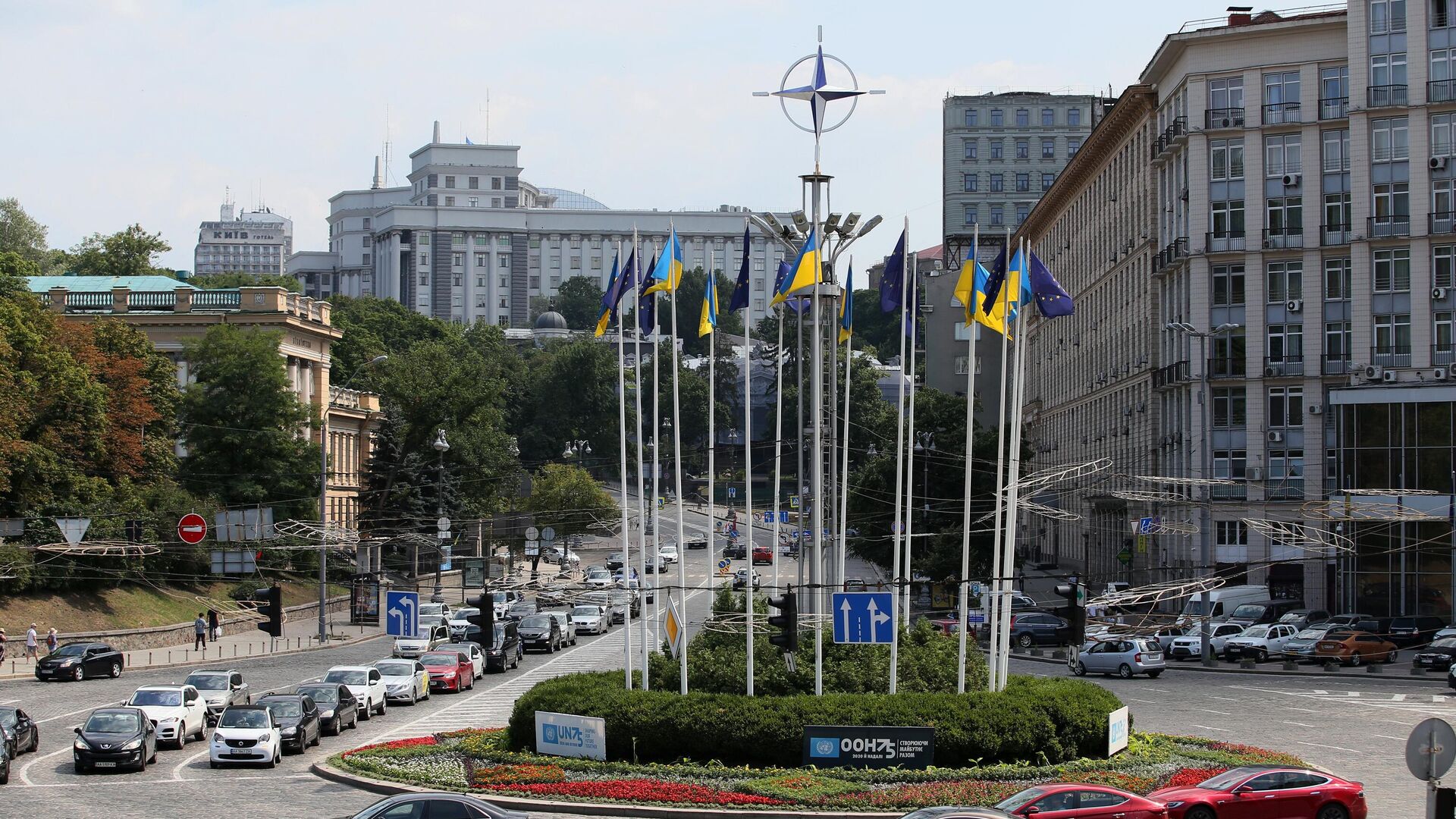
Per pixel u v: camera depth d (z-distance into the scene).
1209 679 71.06
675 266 46.03
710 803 36.16
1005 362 45.72
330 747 49.00
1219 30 97.50
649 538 169.50
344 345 171.12
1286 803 32.69
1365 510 78.00
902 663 44.69
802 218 47.75
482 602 48.09
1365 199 93.75
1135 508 103.94
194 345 104.88
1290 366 95.69
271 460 103.94
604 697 41.78
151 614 87.62
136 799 38.31
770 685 44.06
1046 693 41.72
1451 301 92.12
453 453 126.88
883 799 36.09
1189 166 98.69
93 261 171.38
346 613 110.88
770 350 184.00
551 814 36.06
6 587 78.81
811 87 46.75
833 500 47.75
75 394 86.75
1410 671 73.12
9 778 42.12
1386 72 93.56
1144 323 109.38
